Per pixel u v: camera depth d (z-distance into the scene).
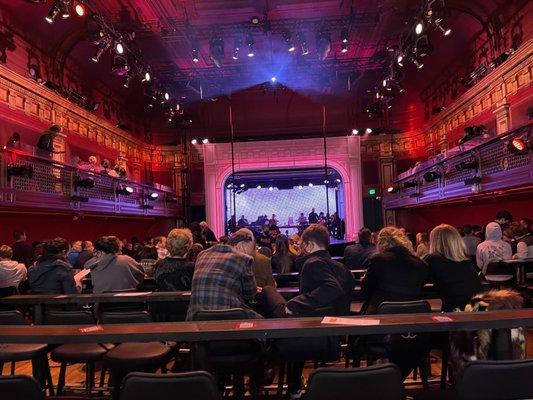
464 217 13.78
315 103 17.34
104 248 5.18
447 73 13.91
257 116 17.66
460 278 3.72
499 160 8.32
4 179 7.16
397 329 2.61
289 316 3.43
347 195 16.52
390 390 2.34
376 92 15.16
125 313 3.65
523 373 2.30
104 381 4.74
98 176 10.62
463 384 2.32
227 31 11.73
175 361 4.77
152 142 17.89
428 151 16.05
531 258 6.18
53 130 9.30
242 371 3.46
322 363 4.23
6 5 9.15
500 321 2.59
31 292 5.59
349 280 3.39
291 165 16.66
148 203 13.98
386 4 10.59
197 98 16.77
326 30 11.62
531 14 9.25
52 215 10.71
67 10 8.38
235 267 3.56
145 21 11.06
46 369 4.04
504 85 10.48
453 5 10.81
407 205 14.43
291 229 19.22
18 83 9.45
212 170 16.78
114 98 14.86
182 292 4.32
